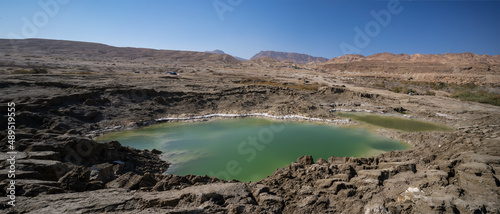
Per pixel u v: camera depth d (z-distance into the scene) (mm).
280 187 11039
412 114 36469
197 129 25500
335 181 10461
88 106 25328
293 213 9016
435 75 113438
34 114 19625
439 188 9508
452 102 43969
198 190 9531
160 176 11992
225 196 9203
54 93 26000
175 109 31000
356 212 8891
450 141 16469
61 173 10195
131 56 171625
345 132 25812
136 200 8297
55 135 13867
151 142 21078
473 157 11586
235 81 58500
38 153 11109
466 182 9773
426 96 50469
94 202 7812
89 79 39281
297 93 41969
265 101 37594
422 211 8188
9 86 26125
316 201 9453
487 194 8797
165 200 8281
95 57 140250
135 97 30562
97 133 22203
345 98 44531
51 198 7812
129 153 15562
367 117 34438
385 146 21766
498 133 17422
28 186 8219
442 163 11508
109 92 29125
